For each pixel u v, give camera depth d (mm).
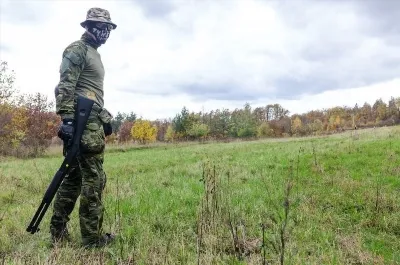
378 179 7301
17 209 5746
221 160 12914
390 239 4355
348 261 3604
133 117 77500
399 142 12383
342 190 6551
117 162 16641
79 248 3807
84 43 3941
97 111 3861
